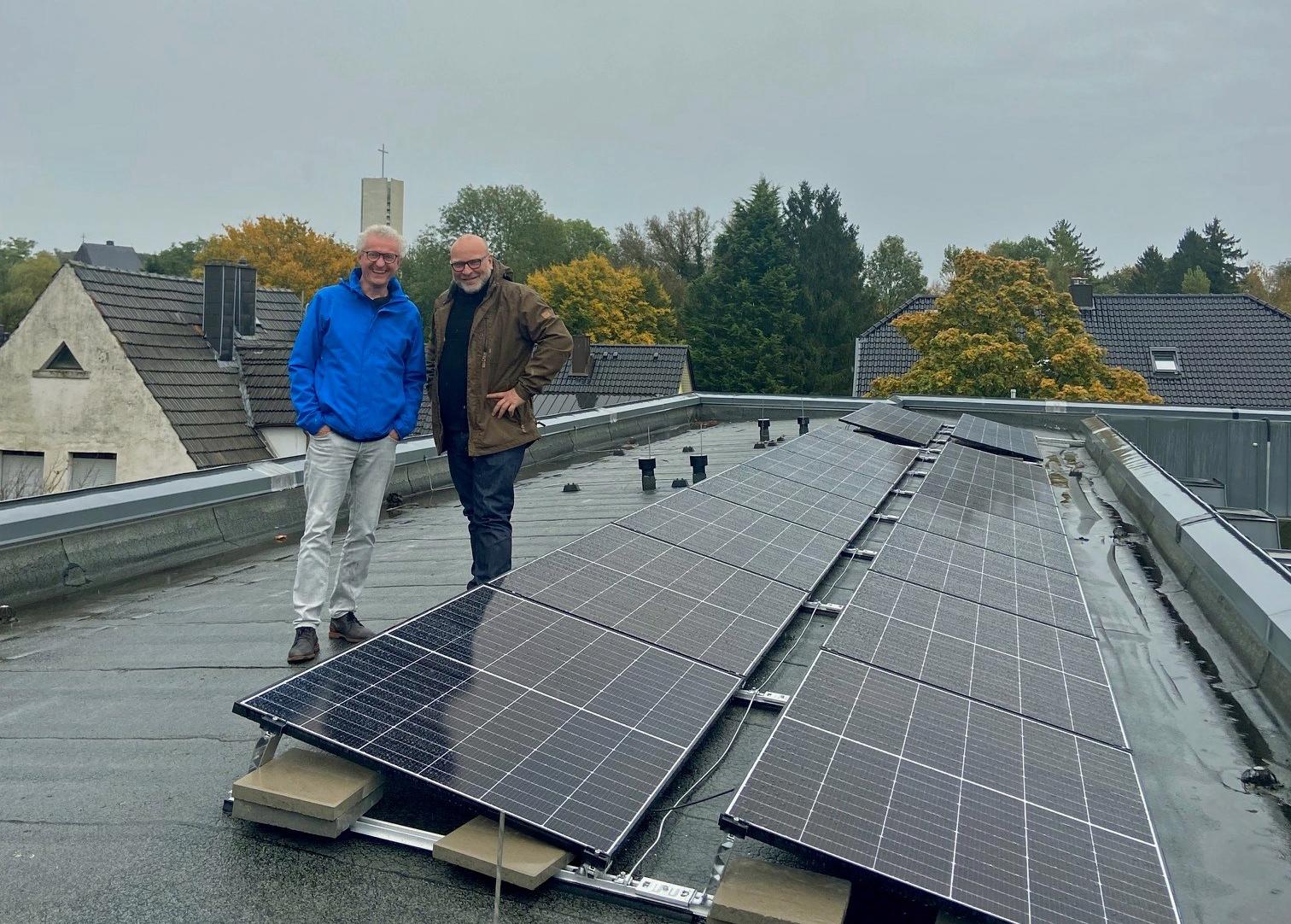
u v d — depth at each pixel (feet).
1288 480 56.18
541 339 18.28
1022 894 9.30
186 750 13.01
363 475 17.17
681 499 23.16
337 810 10.44
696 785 12.29
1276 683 16.39
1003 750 12.28
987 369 120.37
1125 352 138.51
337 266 252.01
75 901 9.65
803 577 20.03
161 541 23.65
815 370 212.43
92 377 85.46
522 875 9.66
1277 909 10.47
